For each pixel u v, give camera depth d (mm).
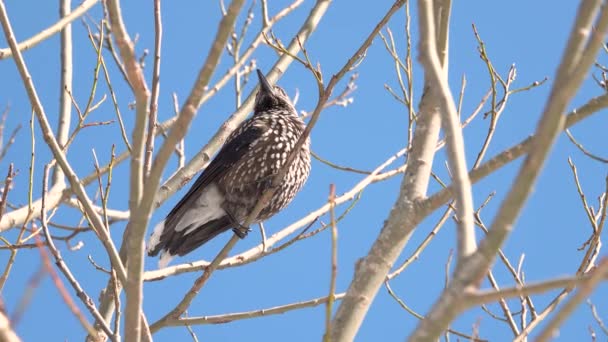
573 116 9430
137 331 7953
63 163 9836
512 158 8734
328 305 7113
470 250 6227
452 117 6676
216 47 7082
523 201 5770
